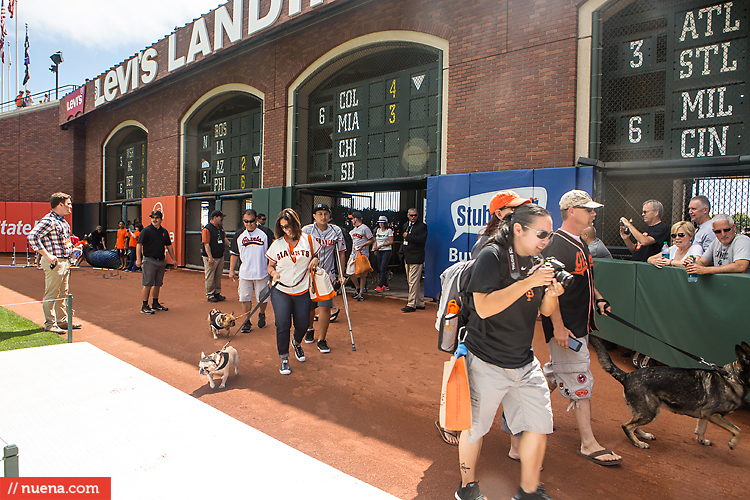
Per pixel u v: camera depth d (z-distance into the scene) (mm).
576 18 6953
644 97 6781
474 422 2246
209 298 8883
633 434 3137
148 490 2225
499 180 7602
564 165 7074
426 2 8688
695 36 6230
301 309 4785
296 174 11375
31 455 2584
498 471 2783
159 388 3717
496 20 7773
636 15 6766
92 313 7641
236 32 11492
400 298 9289
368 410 3736
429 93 8945
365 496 2205
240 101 14375
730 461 2932
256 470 2443
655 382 3008
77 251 6695
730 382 2881
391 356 5262
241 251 6445
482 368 2207
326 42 10344
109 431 2916
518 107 7551
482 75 7965
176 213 15180
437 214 8445
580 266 2736
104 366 4301
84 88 19047
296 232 4664
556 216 7023
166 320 7145
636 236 5504
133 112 17375
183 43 13414
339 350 5508
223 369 4191
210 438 2826
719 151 6051
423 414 3662
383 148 9727
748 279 3555
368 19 9586
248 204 13062
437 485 2615
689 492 2566
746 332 3568
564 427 3443
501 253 2125
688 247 4820
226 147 13852
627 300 4941
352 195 12516
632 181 7145
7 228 20641
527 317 2184
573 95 6988
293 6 9977
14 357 4609
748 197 6352
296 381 4426
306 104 11516
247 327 6375
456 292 2348
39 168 20969
